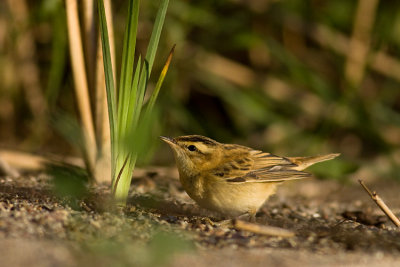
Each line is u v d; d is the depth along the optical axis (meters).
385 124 16.11
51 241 6.91
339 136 16.75
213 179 9.66
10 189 9.64
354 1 15.70
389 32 15.63
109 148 10.47
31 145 14.84
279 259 6.97
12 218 7.64
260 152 10.34
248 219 9.93
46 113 14.00
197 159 9.73
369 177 14.60
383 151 15.60
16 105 15.11
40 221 7.58
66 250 6.65
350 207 11.48
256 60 16.09
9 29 14.12
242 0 14.97
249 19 15.61
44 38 14.76
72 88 10.34
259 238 7.87
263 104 15.62
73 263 6.31
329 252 7.39
